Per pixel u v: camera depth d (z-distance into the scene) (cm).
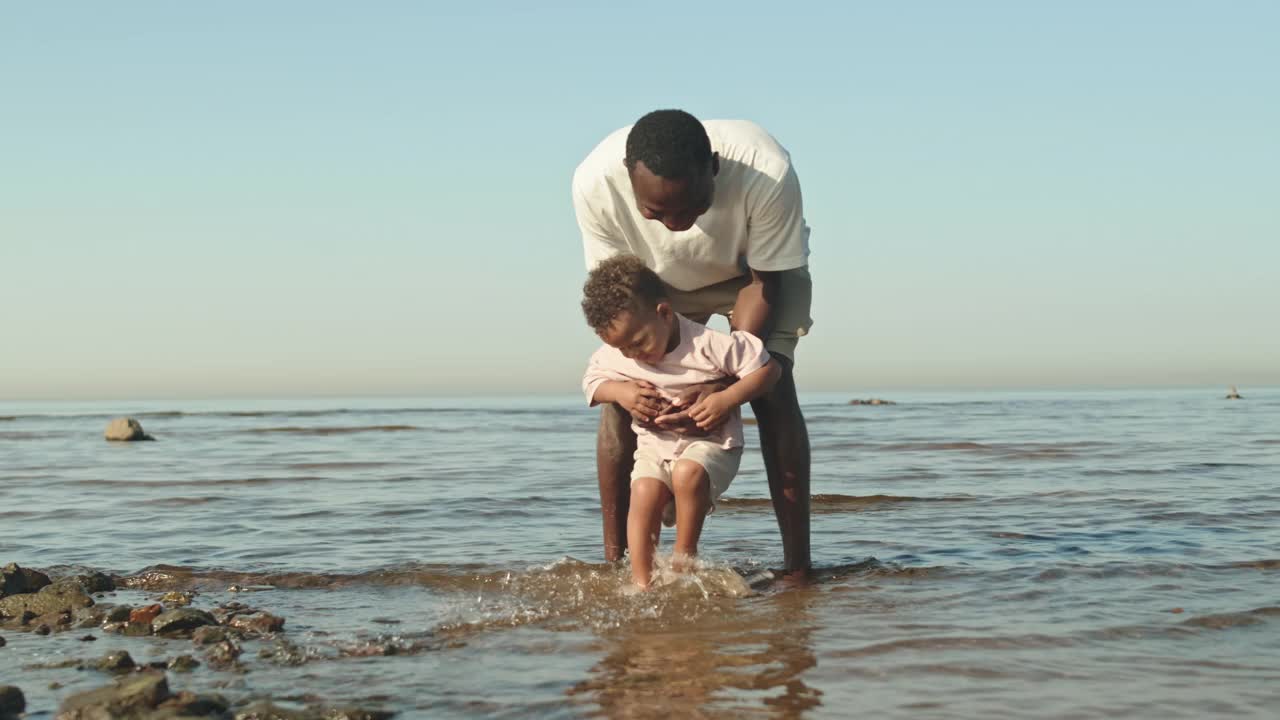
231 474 920
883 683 252
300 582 403
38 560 468
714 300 405
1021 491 688
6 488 795
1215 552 436
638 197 345
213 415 3069
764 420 395
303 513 626
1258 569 397
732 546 480
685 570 367
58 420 2592
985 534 500
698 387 369
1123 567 402
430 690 251
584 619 324
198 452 1259
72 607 353
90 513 637
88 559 470
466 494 720
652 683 254
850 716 228
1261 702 235
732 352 370
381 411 3531
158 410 4472
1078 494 663
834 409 2567
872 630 304
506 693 248
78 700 236
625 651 284
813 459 988
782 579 387
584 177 378
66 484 826
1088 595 351
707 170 344
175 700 237
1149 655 275
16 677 267
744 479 812
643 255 387
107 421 2488
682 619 322
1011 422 1762
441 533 536
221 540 522
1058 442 1198
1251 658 272
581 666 270
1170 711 230
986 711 230
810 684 251
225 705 238
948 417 2011
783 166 368
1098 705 234
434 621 329
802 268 393
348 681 260
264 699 244
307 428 1981
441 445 1373
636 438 402
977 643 288
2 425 2220
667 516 396
